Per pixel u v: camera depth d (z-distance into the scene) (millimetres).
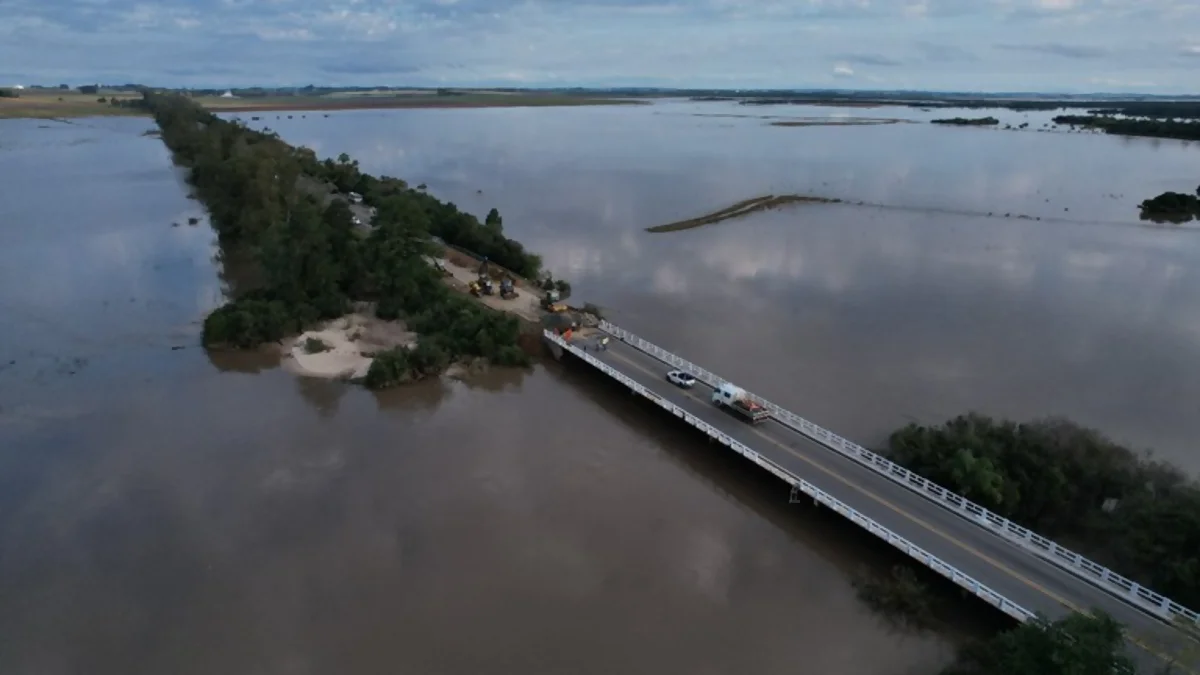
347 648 32125
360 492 43781
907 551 36906
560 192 136125
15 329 68188
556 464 47781
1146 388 57094
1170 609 32062
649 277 84312
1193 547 34375
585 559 38344
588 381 60750
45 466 45875
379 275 72688
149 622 33625
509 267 85750
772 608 35312
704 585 36750
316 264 72000
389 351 60344
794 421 49844
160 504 42250
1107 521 38750
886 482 43250
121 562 37469
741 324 69750
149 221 109812
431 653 31906
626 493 44750
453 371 61188
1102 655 26156
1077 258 93875
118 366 60719
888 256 93500
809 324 69750
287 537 39500
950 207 125125
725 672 31312
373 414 53875
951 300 76750
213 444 48906
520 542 39500
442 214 96438
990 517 38969
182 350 64188
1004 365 61031
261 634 32906
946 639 33562
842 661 32188
